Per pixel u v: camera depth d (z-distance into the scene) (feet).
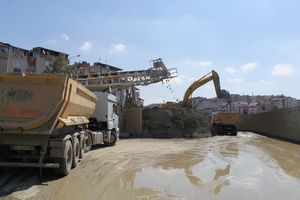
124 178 23.84
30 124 20.88
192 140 69.10
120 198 18.16
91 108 35.40
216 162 33.12
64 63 115.14
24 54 150.30
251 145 56.08
